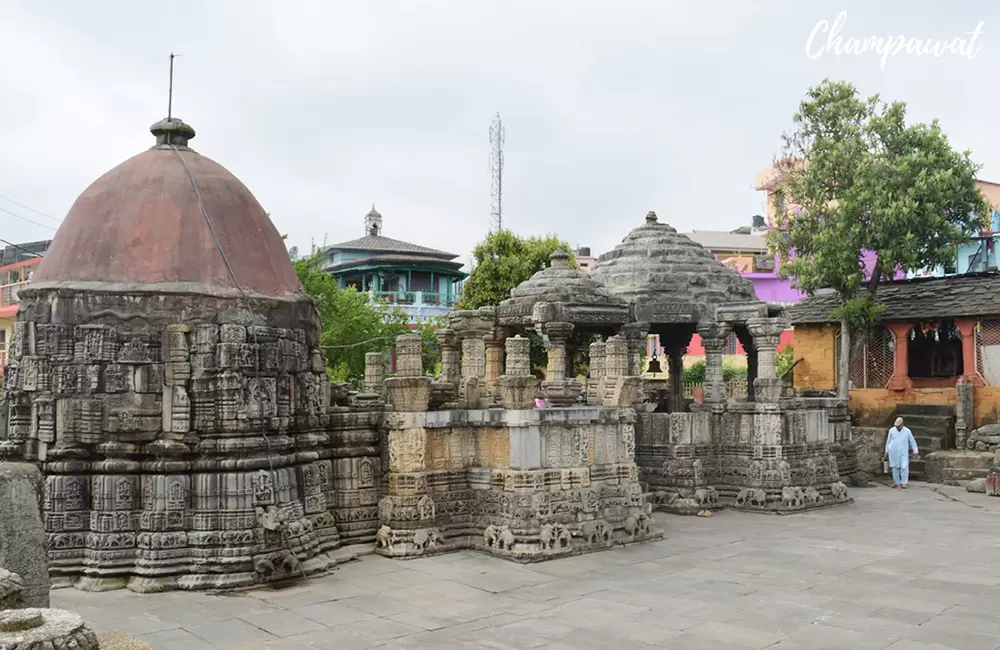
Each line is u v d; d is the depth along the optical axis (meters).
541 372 36.25
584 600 11.06
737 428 19.89
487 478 14.21
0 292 38.62
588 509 14.33
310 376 13.51
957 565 13.20
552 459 14.11
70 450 11.77
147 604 10.77
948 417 25.67
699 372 42.56
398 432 13.98
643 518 15.24
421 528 13.80
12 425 12.02
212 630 9.68
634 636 9.48
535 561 13.30
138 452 11.91
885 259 25.61
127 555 11.61
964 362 26.62
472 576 12.36
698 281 21.36
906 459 23.22
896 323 27.86
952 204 27.11
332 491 13.97
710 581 12.12
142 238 12.42
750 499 19.22
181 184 13.01
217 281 12.41
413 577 12.30
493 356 20.61
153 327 12.03
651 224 22.95
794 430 19.80
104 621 10.01
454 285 52.28
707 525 17.16
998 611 10.49
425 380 14.12
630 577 12.37
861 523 17.34
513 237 37.03
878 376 29.47
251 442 12.03
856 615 10.32
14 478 7.34
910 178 26.05
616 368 15.66
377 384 15.88
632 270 21.69
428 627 9.84
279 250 13.78
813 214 27.28
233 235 12.98
